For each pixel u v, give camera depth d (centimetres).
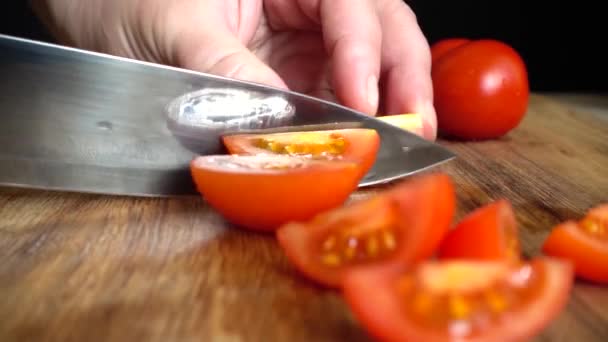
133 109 23
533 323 14
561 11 45
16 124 22
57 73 22
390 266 14
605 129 34
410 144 25
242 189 19
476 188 25
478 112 31
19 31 44
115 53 30
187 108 23
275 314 15
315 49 34
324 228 17
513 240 17
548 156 29
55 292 16
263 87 24
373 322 14
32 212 21
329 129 25
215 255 18
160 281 17
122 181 23
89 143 23
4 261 18
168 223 21
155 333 15
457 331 13
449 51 33
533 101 40
